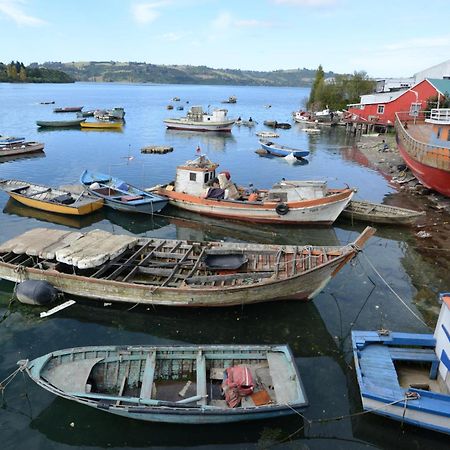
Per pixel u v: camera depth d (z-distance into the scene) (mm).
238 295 14969
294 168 43969
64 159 44594
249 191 28672
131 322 15164
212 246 18125
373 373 11234
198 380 11031
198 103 147250
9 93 154750
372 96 69688
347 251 14844
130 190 29469
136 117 91938
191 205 27453
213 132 70875
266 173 41500
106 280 15438
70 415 11047
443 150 28500
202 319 15391
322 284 15586
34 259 17500
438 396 10289
